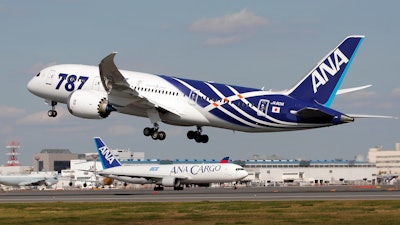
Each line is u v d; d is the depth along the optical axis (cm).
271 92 8431
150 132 8981
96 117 8838
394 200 7206
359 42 8194
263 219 5391
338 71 8200
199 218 5528
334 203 6881
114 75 8344
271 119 8319
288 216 5603
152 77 9106
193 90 8762
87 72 9225
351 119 8075
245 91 8506
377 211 5906
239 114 8469
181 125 9069
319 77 8250
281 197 8375
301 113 8112
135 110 8969
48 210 6656
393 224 4922
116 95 8662
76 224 5262
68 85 9262
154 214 5947
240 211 6138
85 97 8819
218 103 8569
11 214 6234
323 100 8219
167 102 8844
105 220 5497
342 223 5041
